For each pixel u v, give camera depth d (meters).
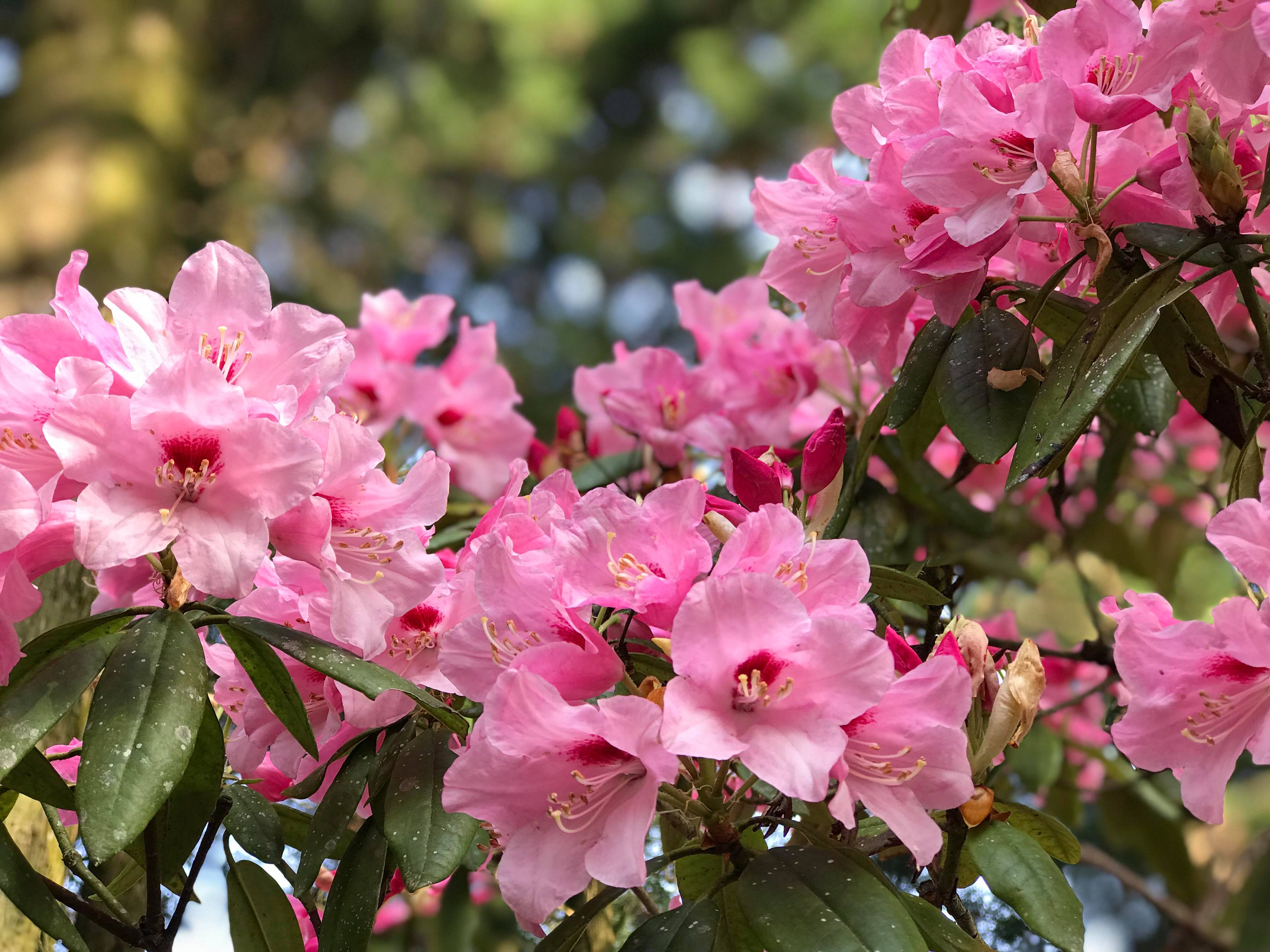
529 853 0.59
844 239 0.74
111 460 0.61
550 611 0.62
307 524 0.64
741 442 1.03
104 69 2.74
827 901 0.58
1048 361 0.94
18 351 0.63
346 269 3.26
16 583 0.62
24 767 0.63
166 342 0.65
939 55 0.73
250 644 0.67
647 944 0.61
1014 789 1.16
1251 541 0.61
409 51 3.32
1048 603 1.22
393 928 0.99
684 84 3.48
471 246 3.39
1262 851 1.15
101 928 0.82
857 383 1.01
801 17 3.33
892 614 0.93
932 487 0.97
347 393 1.16
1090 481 1.18
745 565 0.59
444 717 0.65
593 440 1.13
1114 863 1.26
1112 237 0.73
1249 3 0.68
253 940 0.74
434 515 0.67
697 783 0.61
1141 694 0.63
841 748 0.56
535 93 3.35
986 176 0.70
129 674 0.62
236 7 3.06
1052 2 0.86
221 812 0.72
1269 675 0.62
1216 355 0.76
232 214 2.90
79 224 2.56
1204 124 0.67
